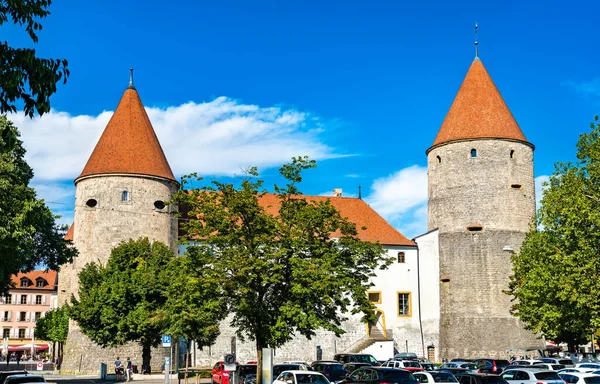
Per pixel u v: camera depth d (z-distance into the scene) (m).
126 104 60.28
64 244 45.66
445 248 66.31
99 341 48.94
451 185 66.62
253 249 33.69
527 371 30.77
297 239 33.66
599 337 41.97
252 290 33.19
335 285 32.88
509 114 67.62
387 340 62.50
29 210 36.38
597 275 36.19
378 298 64.75
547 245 42.06
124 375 49.16
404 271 66.00
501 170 65.56
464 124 67.00
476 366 42.16
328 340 62.16
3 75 14.10
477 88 68.00
